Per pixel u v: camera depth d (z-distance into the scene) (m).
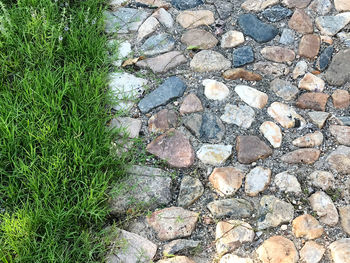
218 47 1.61
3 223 1.11
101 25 1.63
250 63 1.55
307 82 1.49
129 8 1.75
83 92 1.40
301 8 1.71
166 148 1.33
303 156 1.30
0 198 1.17
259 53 1.58
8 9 1.63
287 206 1.20
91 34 1.56
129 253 1.12
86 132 1.30
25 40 1.48
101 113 1.37
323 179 1.25
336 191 1.23
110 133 1.33
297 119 1.39
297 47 1.60
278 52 1.57
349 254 1.08
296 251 1.11
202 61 1.55
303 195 1.22
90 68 1.51
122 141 1.34
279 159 1.31
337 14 1.68
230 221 1.17
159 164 1.30
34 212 1.13
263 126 1.38
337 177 1.26
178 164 1.29
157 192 1.23
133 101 1.45
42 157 1.22
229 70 1.52
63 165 1.21
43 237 1.08
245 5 1.73
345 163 1.28
